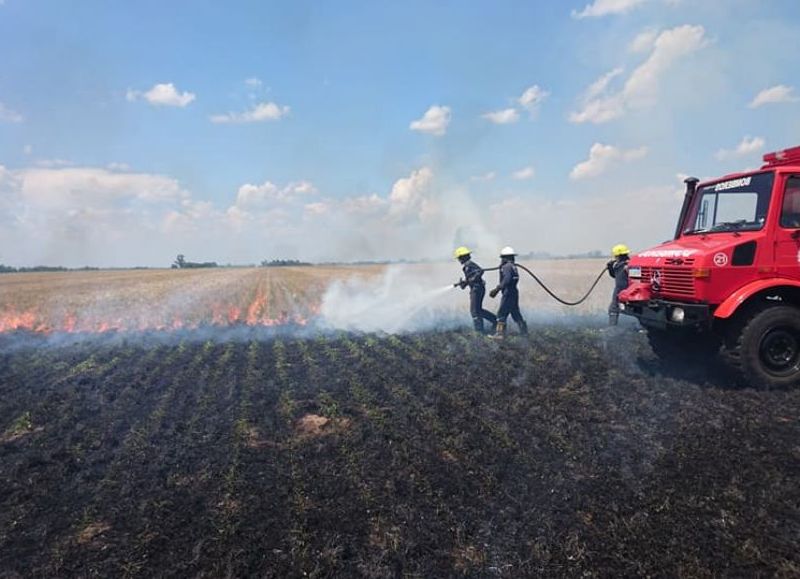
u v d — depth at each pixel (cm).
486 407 698
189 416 731
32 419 736
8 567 401
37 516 475
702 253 728
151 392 864
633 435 584
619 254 1234
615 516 423
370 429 639
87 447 632
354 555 397
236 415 723
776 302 729
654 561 366
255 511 462
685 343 853
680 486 465
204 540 421
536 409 673
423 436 611
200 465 563
